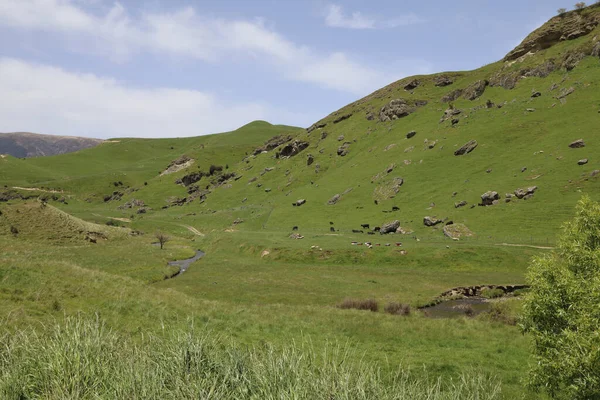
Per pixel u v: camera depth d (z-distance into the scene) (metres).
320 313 29.27
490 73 181.12
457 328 25.56
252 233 101.25
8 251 63.25
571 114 112.38
